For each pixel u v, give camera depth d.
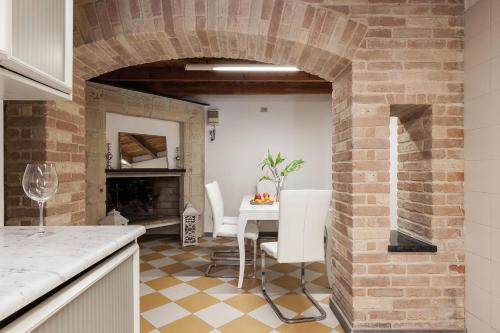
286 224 2.61
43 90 1.33
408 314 2.18
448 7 2.21
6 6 1.04
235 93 5.04
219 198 4.12
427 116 2.26
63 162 2.24
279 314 2.52
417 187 2.39
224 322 2.43
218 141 5.60
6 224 2.07
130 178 5.26
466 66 2.17
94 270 1.02
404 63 2.21
